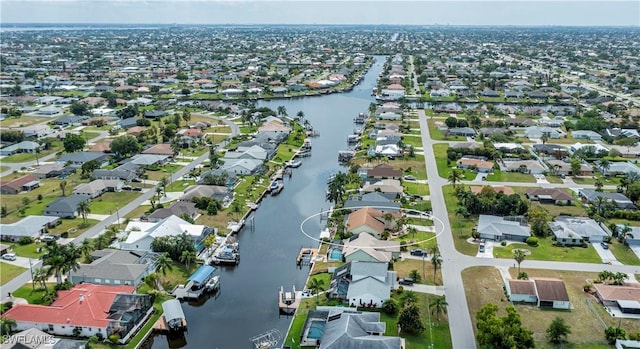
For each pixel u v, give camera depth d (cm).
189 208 15188
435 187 17838
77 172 19450
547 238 13800
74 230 14162
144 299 10206
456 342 9362
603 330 9700
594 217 14900
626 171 19050
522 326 9481
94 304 9925
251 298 11356
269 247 13788
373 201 15800
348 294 10681
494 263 12356
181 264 12512
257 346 9488
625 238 13425
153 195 16975
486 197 15700
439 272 11888
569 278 11644
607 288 10806
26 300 10612
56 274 11012
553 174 19312
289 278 12206
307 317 10056
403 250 13025
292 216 15875
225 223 14962
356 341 8681
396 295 10938
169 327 9969
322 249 13462
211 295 11481
